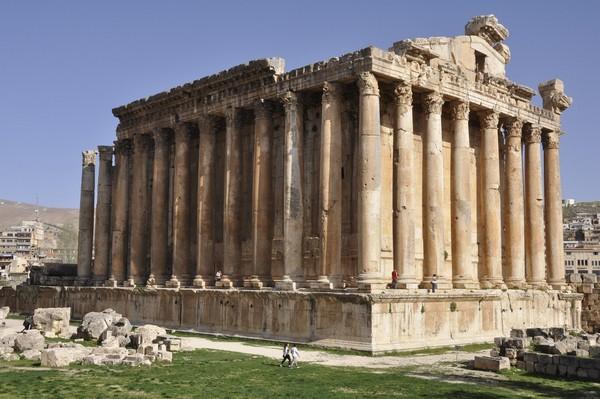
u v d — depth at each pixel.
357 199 40.12
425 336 36.97
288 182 41.84
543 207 51.25
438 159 41.38
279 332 39.62
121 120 59.75
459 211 43.19
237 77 46.66
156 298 50.75
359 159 37.59
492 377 26.56
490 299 42.12
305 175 43.19
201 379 25.08
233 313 43.25
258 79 45.31
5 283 81.94
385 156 41.25
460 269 42.56
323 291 37.56
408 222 38.69
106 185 62.72
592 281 55.16
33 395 21.52
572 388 24.11
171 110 53.75
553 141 53.53
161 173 54.66
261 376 26.03
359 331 34.81
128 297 53.75
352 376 26.17
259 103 44.91
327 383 24.45
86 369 27.31
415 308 36.59
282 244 43.50
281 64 44.38
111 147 63.28
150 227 57.66
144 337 34.12
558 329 34.19
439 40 45.12
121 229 58.88
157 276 53.47
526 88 50.03
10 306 68.88
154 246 54.00
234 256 46.12
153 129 55.53
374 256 36.50
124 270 58.72
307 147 43.44
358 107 41.09
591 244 125.06
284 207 41.91
